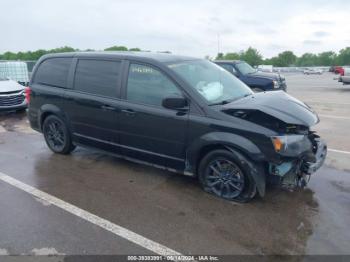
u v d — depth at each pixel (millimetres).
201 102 4293
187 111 4352
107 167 5441
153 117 4609
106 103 5062
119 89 4996
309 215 3914
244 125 4012
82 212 3992
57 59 5934
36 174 5164
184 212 3988
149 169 5340
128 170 5305
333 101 13344
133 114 4785
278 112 4023
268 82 11906
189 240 3434
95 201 4270
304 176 4324
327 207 4105
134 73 4887
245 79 12164
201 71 4930
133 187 4680
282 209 4055
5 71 15172
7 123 8938
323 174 5145
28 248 3289
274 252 3240
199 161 4457
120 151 5164
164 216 3900
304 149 4051
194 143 4332
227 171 4238
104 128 5203
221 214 3939
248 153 3951
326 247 3307
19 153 6199
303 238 3457
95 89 5297
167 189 4613
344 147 6543
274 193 4473
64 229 3623
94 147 5516
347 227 3652
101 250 3268
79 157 5934
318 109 11188
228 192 4277
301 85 22875
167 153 4641
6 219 3824
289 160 3938
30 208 4090
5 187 4695
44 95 5953
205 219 3830
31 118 6355
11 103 9914
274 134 3875
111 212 3992
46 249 3275
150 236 3502
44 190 4598
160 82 4625
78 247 3309
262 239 3447
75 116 5566
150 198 4348
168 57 4973
